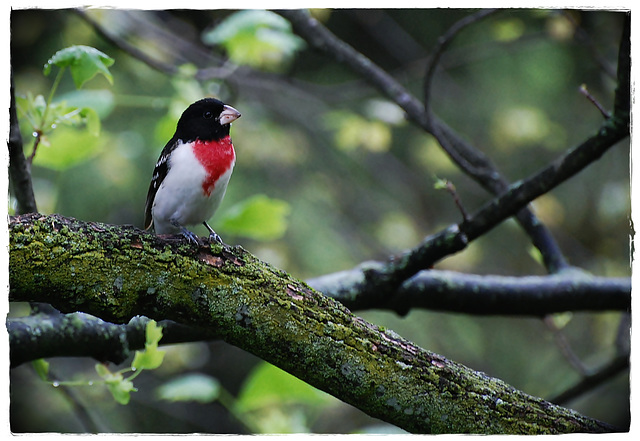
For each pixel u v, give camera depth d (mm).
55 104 5453
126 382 4840
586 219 11492
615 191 10422
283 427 6965
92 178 10891
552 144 10641
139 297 3840
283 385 6836
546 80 11750
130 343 5746
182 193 5844
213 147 5875
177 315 3932
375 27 11992
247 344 3988
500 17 9203
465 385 4137
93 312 3803
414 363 4086
